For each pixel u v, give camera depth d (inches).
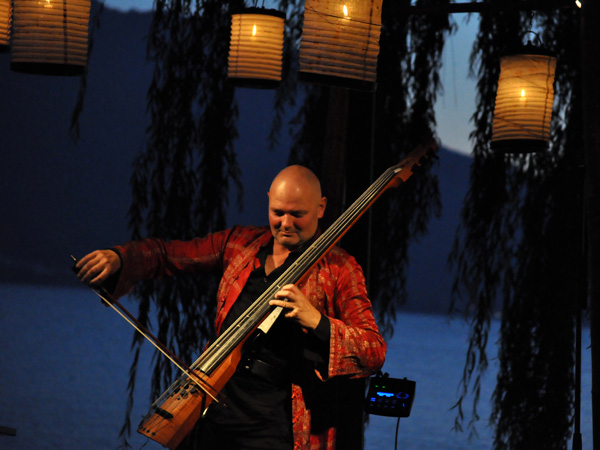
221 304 259.8
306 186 252.1
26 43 258.5
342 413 300.0
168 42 370.3
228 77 298.2
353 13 247.4
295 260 250.2
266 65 293.1
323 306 253.8
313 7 248.5
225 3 370.9
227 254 268.8
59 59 258.7
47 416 885.8
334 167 326.0
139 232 361.4
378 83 380.5
